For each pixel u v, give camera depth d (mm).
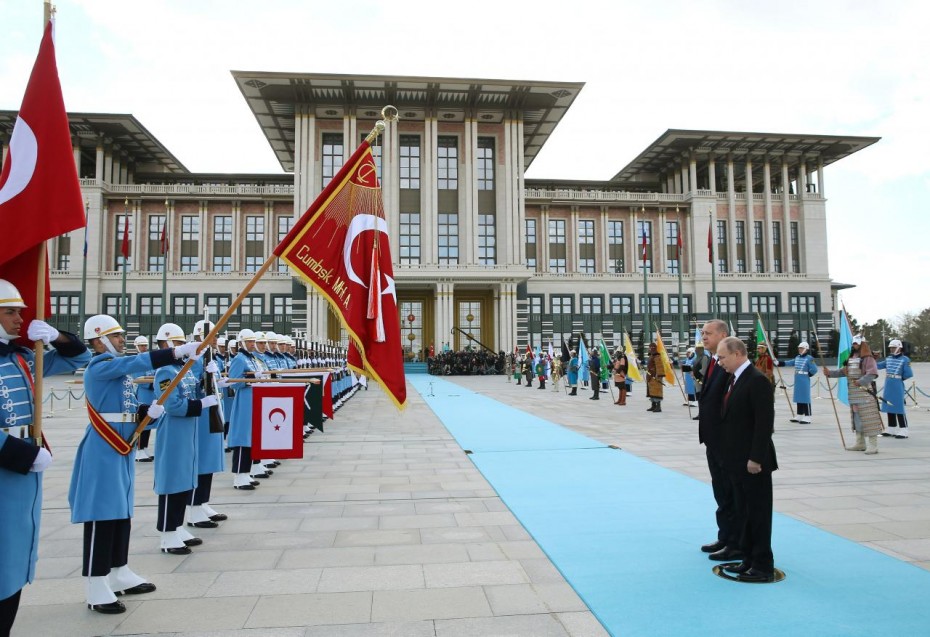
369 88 46844
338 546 6172
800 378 16656
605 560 5648
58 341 4430
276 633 4258
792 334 55531
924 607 4594
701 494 8180
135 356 5051
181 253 54812
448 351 46844
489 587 5062
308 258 6461
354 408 21172
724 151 58688
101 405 5059
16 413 3982
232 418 8898
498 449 12062
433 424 16328
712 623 4340
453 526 6828
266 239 54875
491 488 8695
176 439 6098
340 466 10445
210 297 53594
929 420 17141
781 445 12578
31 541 3934
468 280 49094
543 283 56344
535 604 4719
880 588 4953
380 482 9164
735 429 5344
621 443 12758
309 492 8547
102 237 52906
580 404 22859
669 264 58562
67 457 11617
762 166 61594
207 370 7016
